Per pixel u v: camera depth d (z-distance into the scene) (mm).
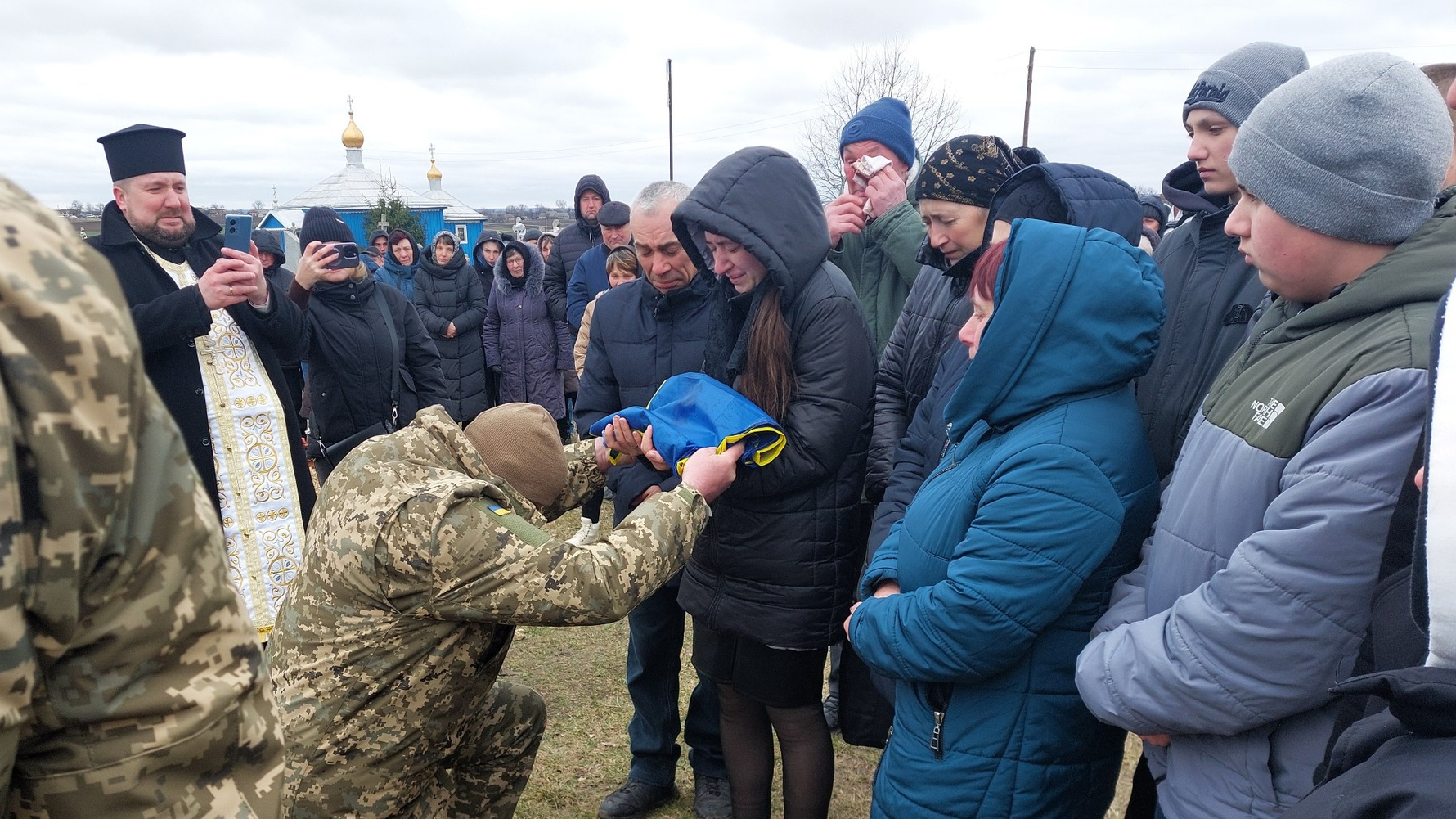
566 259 6707
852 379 2018
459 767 2107
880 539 2109
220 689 814
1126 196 2008
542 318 6559
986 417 1636
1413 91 1220
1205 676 1263
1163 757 1480
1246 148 1333
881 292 2934
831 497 2090
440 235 6414
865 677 2182
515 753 2117
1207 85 1987
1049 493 1480
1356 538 1142
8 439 637
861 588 1886
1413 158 1203
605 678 3475
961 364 2061
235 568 2750
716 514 2115
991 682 1604
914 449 2182
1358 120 1219
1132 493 1558
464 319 6387
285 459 2879
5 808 713
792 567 2072
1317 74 1281
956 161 2221
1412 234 1239
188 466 809
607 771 2873
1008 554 1488
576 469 2031
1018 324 1554
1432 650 850
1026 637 1508
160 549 767
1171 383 1990
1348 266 1282
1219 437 1375
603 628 3939
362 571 1591
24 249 676
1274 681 1218
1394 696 799
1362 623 1175
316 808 1645
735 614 2127
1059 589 1488
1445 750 767
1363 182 1220
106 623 737
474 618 1589
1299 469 1208
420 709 1680
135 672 763
